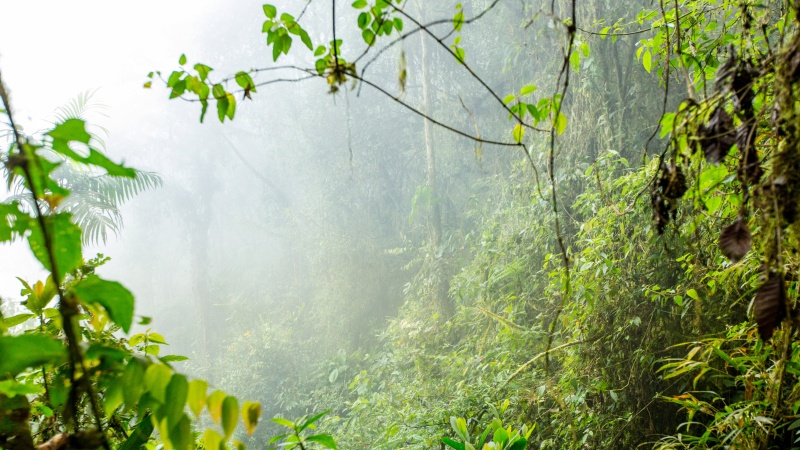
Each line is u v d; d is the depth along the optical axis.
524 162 6.05
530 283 5.11
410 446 3.94
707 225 2.40
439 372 5.77
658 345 3.38
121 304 0.73
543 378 4.00
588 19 5.33
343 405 8.23
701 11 2.25
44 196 0.72
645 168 3.20
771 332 0.98
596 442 3.48
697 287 2.88
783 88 1.00
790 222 0.98
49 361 0.69
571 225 5.08
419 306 7.58
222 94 1.41
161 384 0.72
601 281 3.55
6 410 0.78
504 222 6.45
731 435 2.06
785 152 0.98
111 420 1.23
